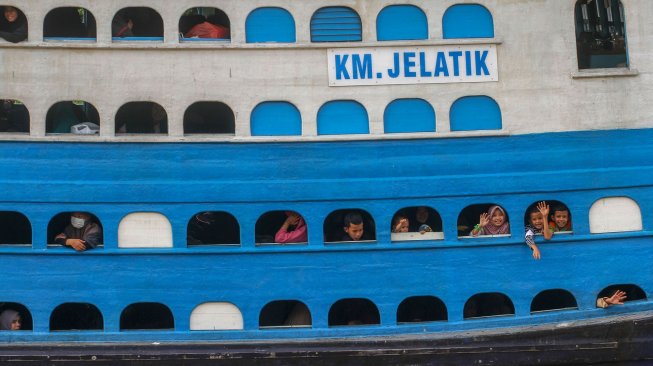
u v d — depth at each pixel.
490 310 13.40
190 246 12.66
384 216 12.67
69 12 14.26
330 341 12.56
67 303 13.07
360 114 12.69
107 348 12.47
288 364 12.56
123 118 13.91
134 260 12.62
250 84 12.59
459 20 12.76
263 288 12.66
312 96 12.63
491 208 12.80
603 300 12.79
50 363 12.43
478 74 12.73
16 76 12.47
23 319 13.28
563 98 12.80
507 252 12.77
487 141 12.72
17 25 12.94
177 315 12.66
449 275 12.73
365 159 12.65
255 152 12.60
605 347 12.65
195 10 15.05
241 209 12.64
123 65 12.52
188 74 12.55
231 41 12.57
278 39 12.65
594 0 13.29
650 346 12.70
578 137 12.80
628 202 12.88
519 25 12.77
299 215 12.81
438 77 12.70
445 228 12.70
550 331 12.59
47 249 12.55
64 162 12.54
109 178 12.55
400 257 12.70
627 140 12.85
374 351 12.52
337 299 12.67
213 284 12.66
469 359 12.55
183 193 12.57
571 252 12.80
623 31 13.09
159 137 12.53
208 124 14.10
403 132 12.67
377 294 12.70
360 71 12.66
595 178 12.80
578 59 13.30
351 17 12.70
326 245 12.65
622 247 12.85
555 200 12.86
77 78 12.50
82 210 12.56
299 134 12.63
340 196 12.62
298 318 12.98
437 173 12.68
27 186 12.51
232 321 12.69
